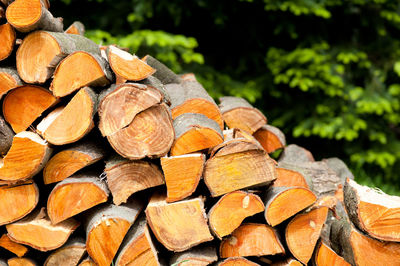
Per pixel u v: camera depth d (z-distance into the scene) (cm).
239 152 182
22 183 187
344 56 432
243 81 477
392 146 448
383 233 176
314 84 425
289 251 195
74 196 180
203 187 193
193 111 215
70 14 424
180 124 189
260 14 453
